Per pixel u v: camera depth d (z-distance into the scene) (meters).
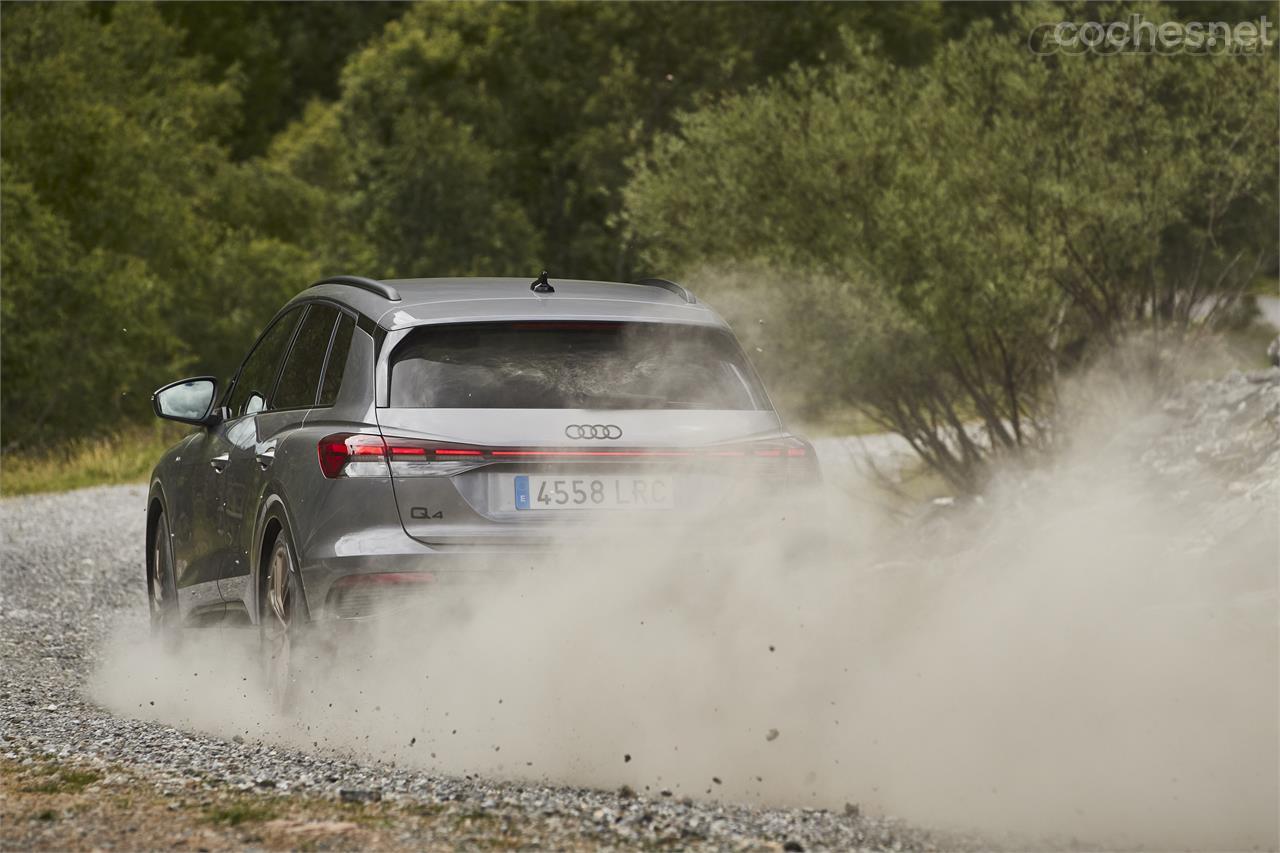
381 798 15.69
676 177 49.09
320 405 20.81
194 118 190.50
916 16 187.12
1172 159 44.38
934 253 42.88
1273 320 54.66
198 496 25.39
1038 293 43.62
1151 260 46.00
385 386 19.53
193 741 19.52
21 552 50.81
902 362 44.25
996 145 44.84
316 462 19.56
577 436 19.23
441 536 18.83
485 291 21.14
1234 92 44.47
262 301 140.25
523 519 19.03
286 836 14.06
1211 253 47.84
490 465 19.06
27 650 30.58
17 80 120.25
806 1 194.12
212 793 15.88
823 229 46.16
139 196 124.19
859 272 43.72
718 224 47.25
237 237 148.00
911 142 47.16
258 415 23.36
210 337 134.62
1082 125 45.06
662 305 21.14
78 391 106.38
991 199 44.41
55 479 84.38
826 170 45.09
